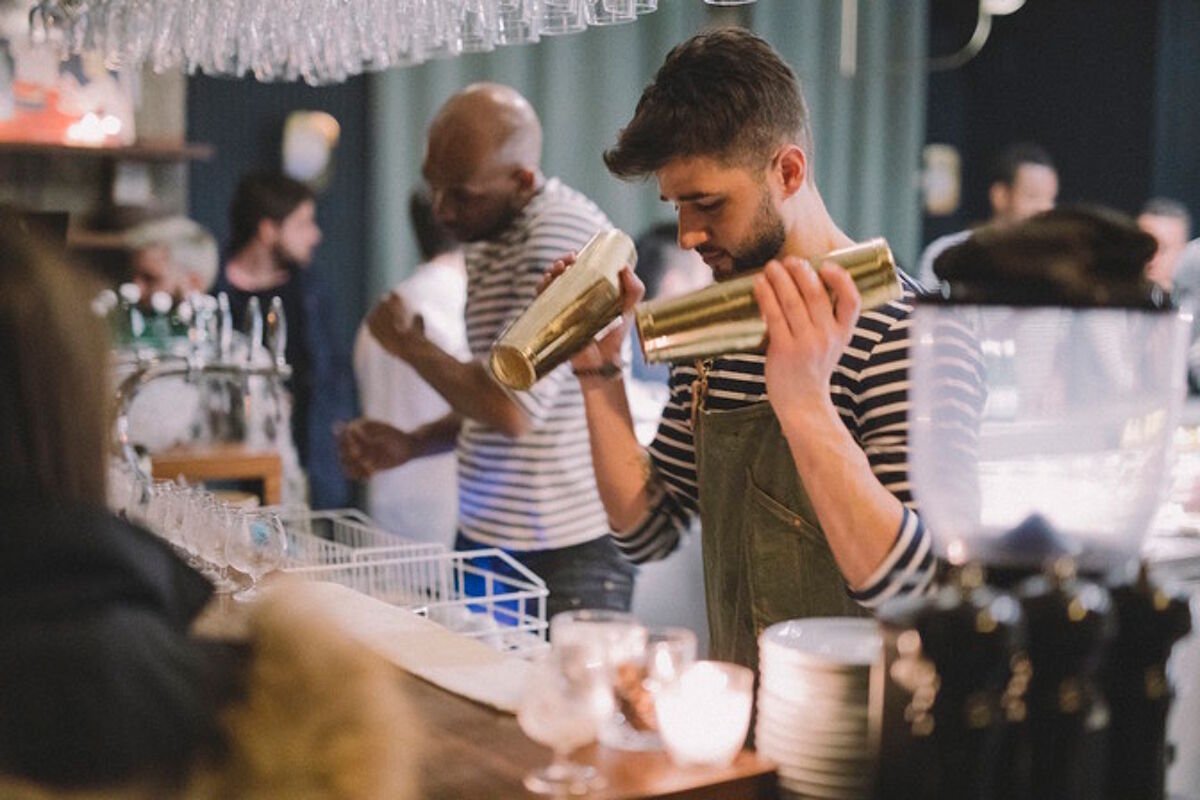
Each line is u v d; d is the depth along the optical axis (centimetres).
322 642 89
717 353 153
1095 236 116
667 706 132
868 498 149
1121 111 633
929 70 674
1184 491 287
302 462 453
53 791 83
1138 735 115
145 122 486
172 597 93
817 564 174
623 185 574
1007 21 669
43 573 88
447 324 380
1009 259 116
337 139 522
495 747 141
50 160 473
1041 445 114
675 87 171
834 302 150
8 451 90
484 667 167
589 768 132
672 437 205
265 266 452
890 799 110
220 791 86
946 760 106
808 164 176
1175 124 628
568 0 215
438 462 403
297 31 259
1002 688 106
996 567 116
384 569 241
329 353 459
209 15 258
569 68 561
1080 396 114
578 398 280
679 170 171
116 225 461
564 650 130
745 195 171
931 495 119
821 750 127
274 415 374
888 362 170
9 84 447
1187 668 239
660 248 473
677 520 207
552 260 277
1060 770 108
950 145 686
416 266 535
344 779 87
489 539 286
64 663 83
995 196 523
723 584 184
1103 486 114
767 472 177
